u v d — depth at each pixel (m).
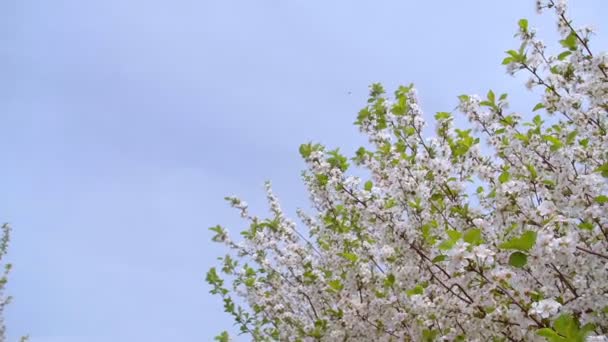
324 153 6.99
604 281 4.04
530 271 4.38
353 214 7.09
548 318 4.14
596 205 4.21
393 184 6.21
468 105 6.62
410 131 6.77
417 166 6.32
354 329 6.55
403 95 6.71
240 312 9.95
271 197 9.59
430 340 5.29
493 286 4.23
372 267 6.84
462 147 6.40
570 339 3.45
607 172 4.51
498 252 4.73
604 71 5.02
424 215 5.82
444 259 4.82
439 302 5.20
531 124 6.14
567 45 5.30
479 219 5.17
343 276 7.04
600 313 4.15
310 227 10.07
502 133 6.48
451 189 5.75
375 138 7.17
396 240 5.79
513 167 5.57
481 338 4.84
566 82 5.75
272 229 9.11
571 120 5.84
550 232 3.86
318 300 7.99
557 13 5.30
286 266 8.96
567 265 4.15
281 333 8.77
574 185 4.62
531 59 5.74
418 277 5.81
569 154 5.12
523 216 4.47
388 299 6.37
